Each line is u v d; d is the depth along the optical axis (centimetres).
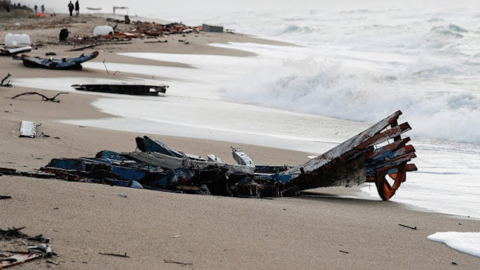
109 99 3431
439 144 2534
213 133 2589
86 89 3731
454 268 940
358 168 1530
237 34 10225
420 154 2312
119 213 1035
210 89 4253
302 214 1241
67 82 4072
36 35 7575
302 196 1575
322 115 3347
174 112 3153
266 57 6494
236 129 2767
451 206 1505
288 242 999
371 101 3322
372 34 9056
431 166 2081
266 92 3919
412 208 1470
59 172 1359
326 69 4112
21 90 3391
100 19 11275
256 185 1493
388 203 1536
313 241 1026
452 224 1277
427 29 8450
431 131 2784
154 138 2277
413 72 4453
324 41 9331
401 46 7762
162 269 784
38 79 4128
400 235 1134
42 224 909
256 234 1024
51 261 755
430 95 3306
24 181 1184
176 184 1429
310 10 16475
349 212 1342
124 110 3067
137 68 5250
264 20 14738
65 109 2898
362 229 1155
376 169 1563
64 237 862
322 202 1479
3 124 2136
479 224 1288
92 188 1212
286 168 1684
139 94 3794
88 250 820
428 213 1408
